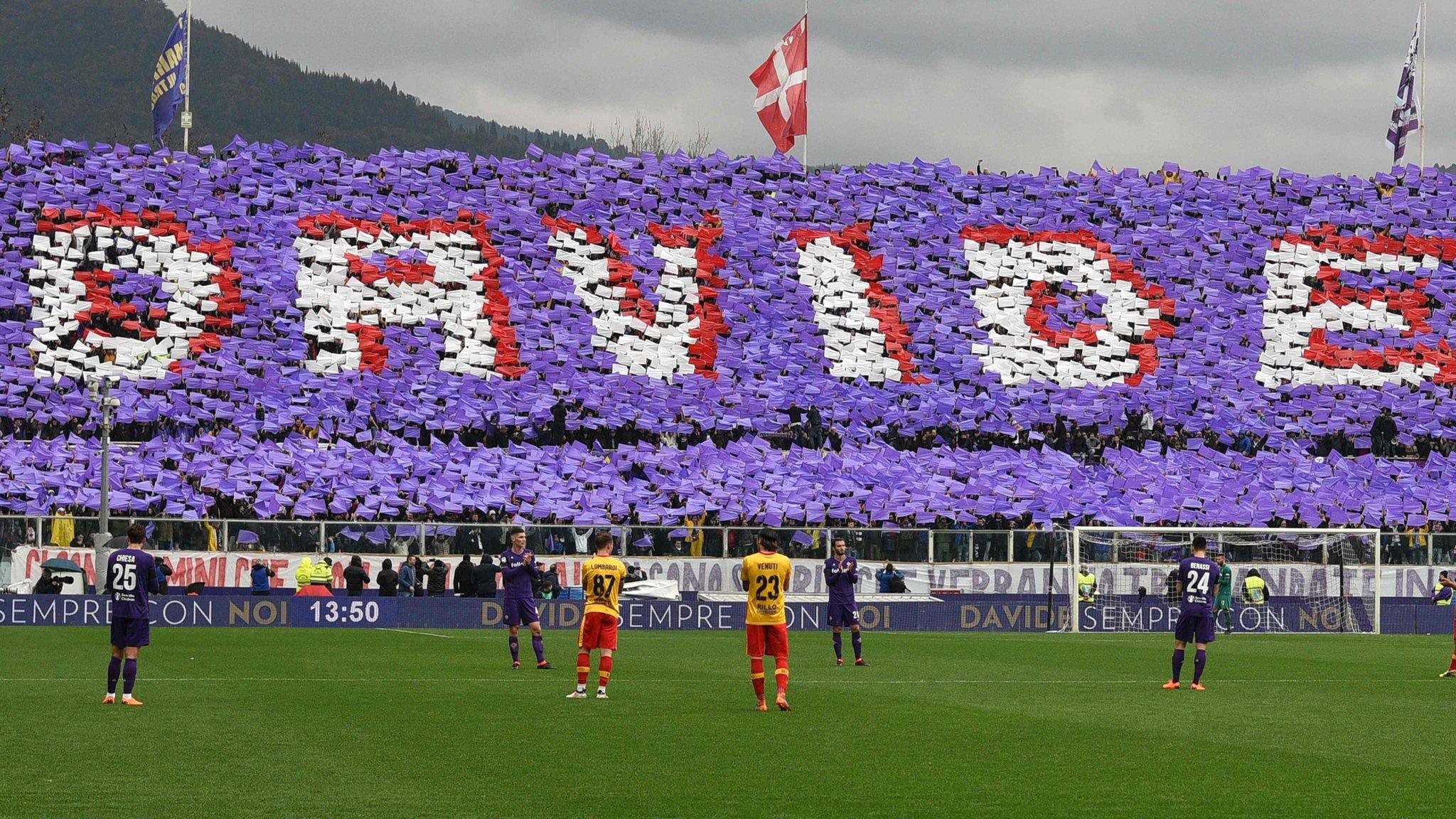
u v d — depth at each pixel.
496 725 26.11
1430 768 22.16
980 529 67.31
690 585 64.00
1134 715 28.62
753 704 29.98
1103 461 77.25
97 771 20.77
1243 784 20.56
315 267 78.69
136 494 66.88
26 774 20.48
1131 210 89.25
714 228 84.94
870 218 87.19
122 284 76.12
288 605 54.34
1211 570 34.12
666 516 70.12
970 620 59.12
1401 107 92.56
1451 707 30.89
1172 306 84.56
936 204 88.62
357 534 61.19
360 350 75.94
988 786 20.25
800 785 20.23
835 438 76.69
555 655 42.28
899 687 34.19
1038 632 59.19
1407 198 91.19
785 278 83.06
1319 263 87.06
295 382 74.12
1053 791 19.89
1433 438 80.19
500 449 72.88
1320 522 74.38
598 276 81.44
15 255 76.31
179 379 73.00
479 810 18.22
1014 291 84.44
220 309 76.12
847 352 80.38
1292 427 79.50
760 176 88.75
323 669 36.88
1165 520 73.25
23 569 57.53
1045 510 72.62
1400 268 87.44
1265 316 84.56
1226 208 89.56
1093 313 84.00
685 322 80.31
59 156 82.31
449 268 80.06
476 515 69.25
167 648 43.38
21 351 72.75
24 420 70.56
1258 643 53.25
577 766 21.62
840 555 40.97
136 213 79.12
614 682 34.50
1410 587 65.81
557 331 78.75
